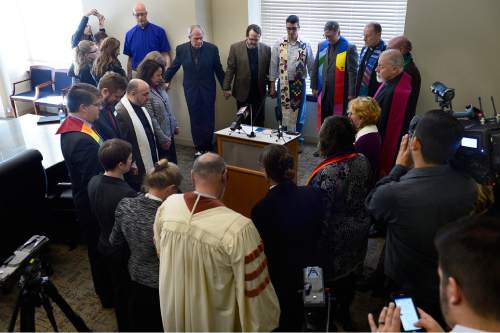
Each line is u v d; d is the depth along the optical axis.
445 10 3.82
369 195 1.81
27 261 1.78
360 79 4.07
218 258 1.49
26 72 6.53
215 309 1.58
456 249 0.87
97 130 2.66
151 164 2.94
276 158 1.80
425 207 1.52
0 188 2.20
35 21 6.33
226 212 1.54
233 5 4.98
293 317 1.85
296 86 4.70
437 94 2.93
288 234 1.75
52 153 3.38
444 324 1.60
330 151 1.96
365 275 2.83
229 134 3.15
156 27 4.96
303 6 4.96
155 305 1.90
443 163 1.54
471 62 3.88
